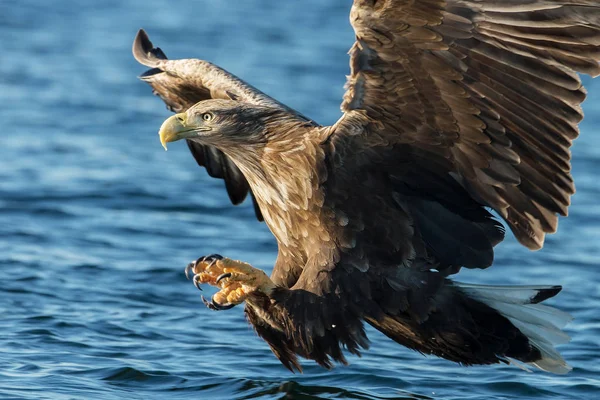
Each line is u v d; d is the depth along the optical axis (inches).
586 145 1075.9
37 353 498.9
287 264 448.5
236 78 507.2
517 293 425.4
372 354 530.3
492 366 515.8
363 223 423.8
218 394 458.9
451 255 428.5
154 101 1217.4
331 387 474.3
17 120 1085.8
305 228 432.8
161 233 741.3
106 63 1402.6
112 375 475.8
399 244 424.2
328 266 426.0
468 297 426.6
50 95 1211.2
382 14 386.6
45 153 958.4
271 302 425.4
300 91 1243.2
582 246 749.3
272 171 437.7
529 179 413.4
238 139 443.2
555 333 423.8
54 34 1565.0
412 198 426.6
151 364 492.7
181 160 968.9
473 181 420.2
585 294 630.5
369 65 398.3
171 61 528.7
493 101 401.4
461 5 386.6
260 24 1674.5
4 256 661.9
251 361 505.7
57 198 812.0
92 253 683.4
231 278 419.8
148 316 568.1
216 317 573.9
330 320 421.4
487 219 429.4
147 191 847.1
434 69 396.2
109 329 542.9
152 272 644.7
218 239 735.7
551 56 391.9
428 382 486.6
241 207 822.5
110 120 1112.8
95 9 1763.0
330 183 422.9
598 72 390.0
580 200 878.4
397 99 404.8
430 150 417.1
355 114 411.5
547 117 400.5
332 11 1814.7
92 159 946.7
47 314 556.4
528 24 386.9
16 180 856.9
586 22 382.9
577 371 504.1
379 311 422.9
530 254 725.3
